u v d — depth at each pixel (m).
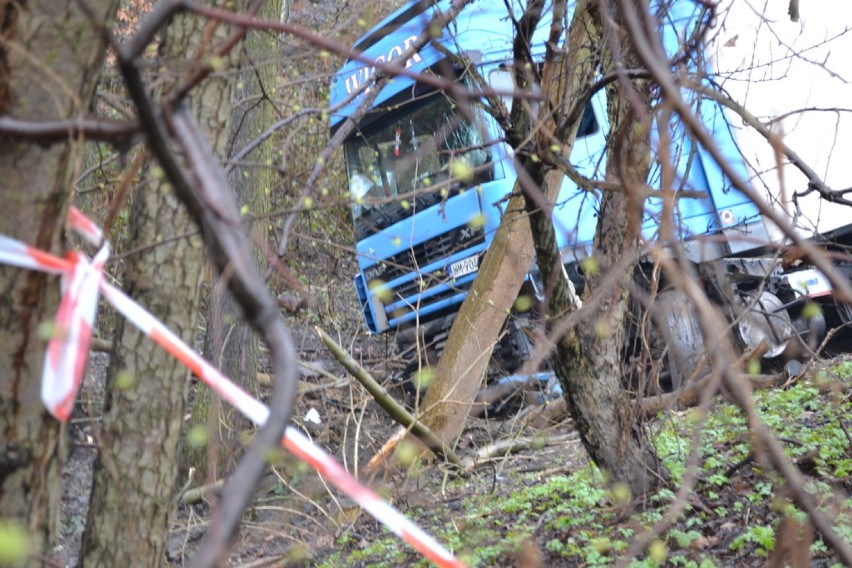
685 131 5.94
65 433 3.27
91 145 9.39
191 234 4.87
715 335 2.72
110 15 3.06
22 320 3.02
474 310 12.74
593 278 7.66
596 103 15.15
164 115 2.43
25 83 2.93
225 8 5.12
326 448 13.98
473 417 13.26
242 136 11.28
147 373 5.43
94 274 3.20
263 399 14.19
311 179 6.78
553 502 9.98
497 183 14.59
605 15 4.25
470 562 8.13
